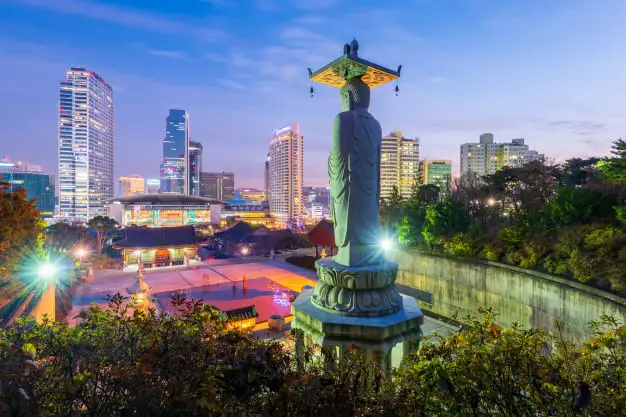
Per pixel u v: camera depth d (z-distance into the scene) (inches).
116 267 1989.4
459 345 229.1
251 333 247.1
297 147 7844.5
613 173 711.1
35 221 994.1
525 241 824.3
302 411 179.0
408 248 1160.8
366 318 422.9
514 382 193.0
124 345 219.8
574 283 667.4
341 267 452.1
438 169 6220.5
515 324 241.3
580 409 171.5
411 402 194.7
